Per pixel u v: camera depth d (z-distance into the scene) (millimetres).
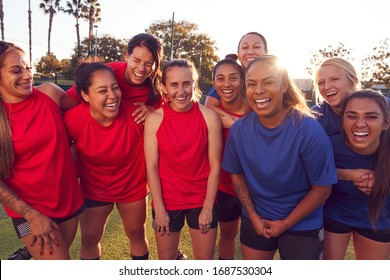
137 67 2680
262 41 3652
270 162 2266
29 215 2344
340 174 2457
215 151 2668
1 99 2254
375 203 2377
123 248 3686
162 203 2666
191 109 2635
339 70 2547
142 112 2812
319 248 2398
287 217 2350
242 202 2582
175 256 2801
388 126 2273
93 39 41875
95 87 2480
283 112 2266
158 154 2691
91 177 2904
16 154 2311
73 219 2658
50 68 38688
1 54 2148
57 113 2508
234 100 2963
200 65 47031
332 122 2605
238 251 3719
